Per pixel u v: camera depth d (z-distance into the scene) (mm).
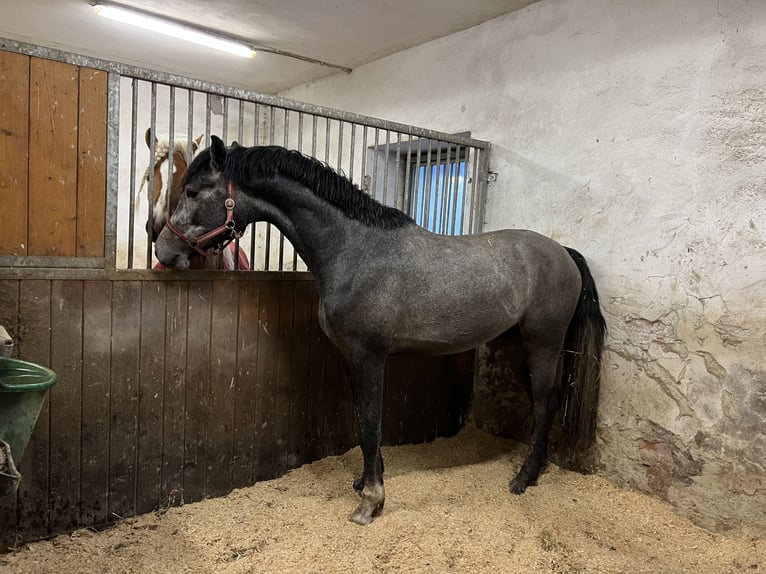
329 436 2391
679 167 2023
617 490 2176
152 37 3531
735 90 1861
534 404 2203
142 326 1806
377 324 1762
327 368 2342
